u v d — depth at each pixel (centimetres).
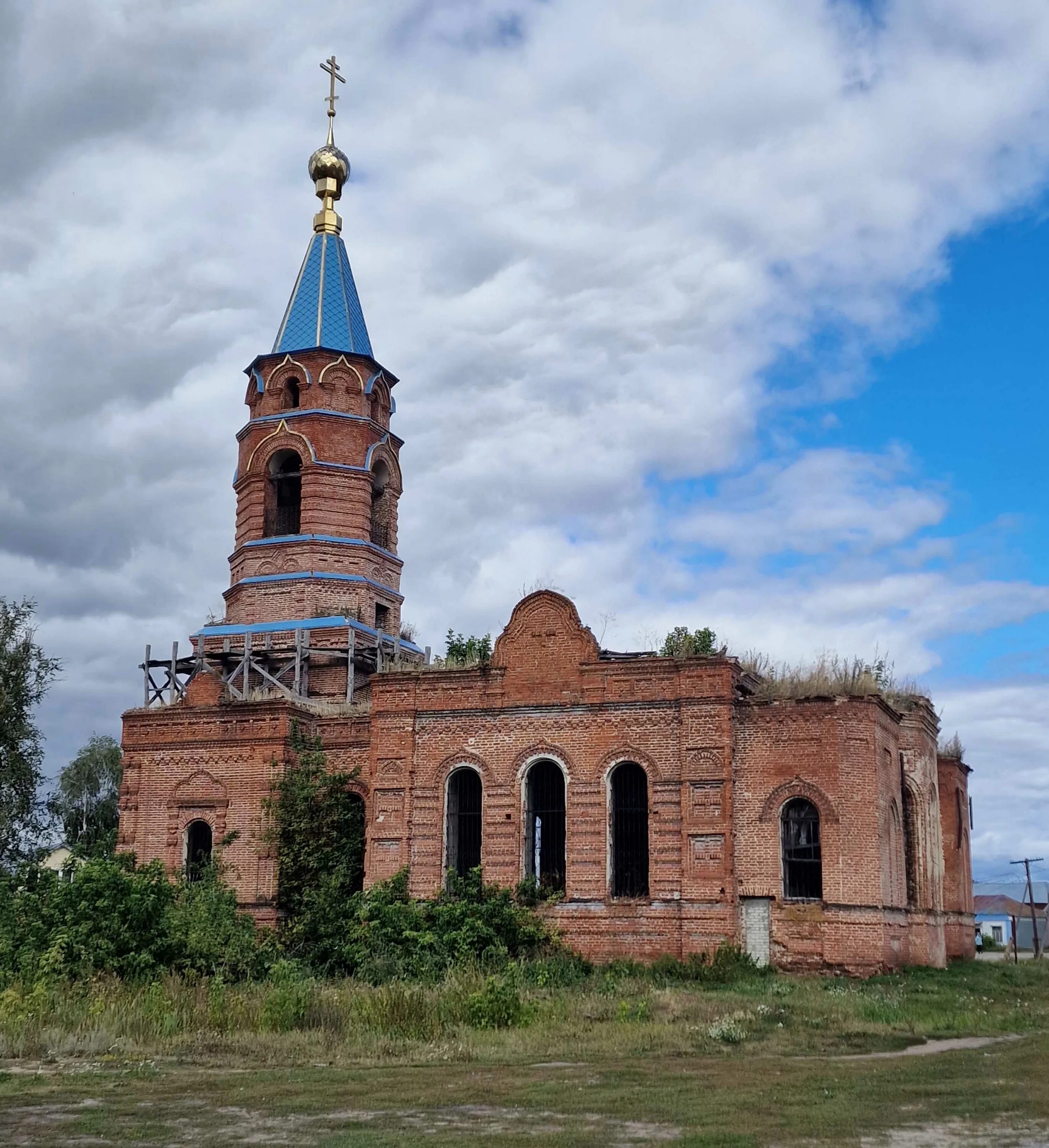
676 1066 1884
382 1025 2259
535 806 3650
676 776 3444
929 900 3869
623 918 3416
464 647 4647
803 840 3369
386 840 3706
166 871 3881
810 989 2958
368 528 4741
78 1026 2155
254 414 4828
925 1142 1291
